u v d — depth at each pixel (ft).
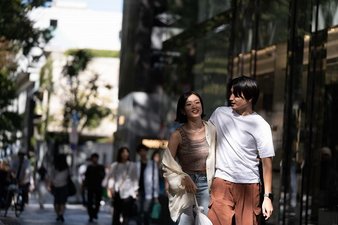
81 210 98.63
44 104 211.41
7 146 128.36
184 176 26.00
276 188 47.75
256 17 55.52
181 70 84.99
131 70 95.55
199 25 77.82
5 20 70.74
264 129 25.39
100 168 77.61
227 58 65.10
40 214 83.46
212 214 25.36
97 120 193.98
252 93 25.61
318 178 42.55
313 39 44.55
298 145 44.96
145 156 60.34
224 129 25.77
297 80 45.91
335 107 41.34
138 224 58.90
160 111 92.07
